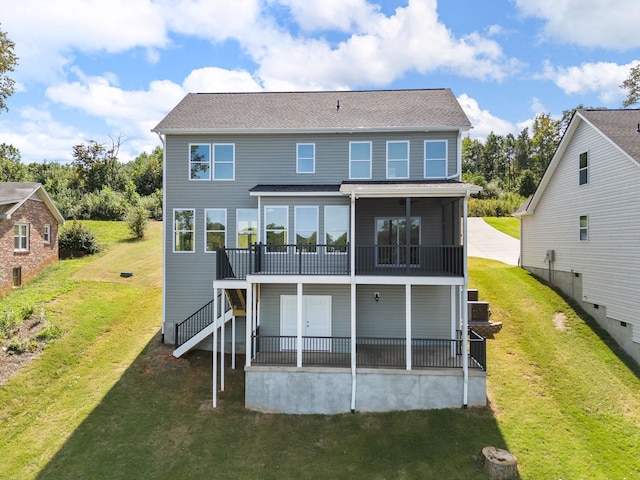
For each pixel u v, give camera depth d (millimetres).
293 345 13016
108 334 14641
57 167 62344
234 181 14227
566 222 16703
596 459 8805
